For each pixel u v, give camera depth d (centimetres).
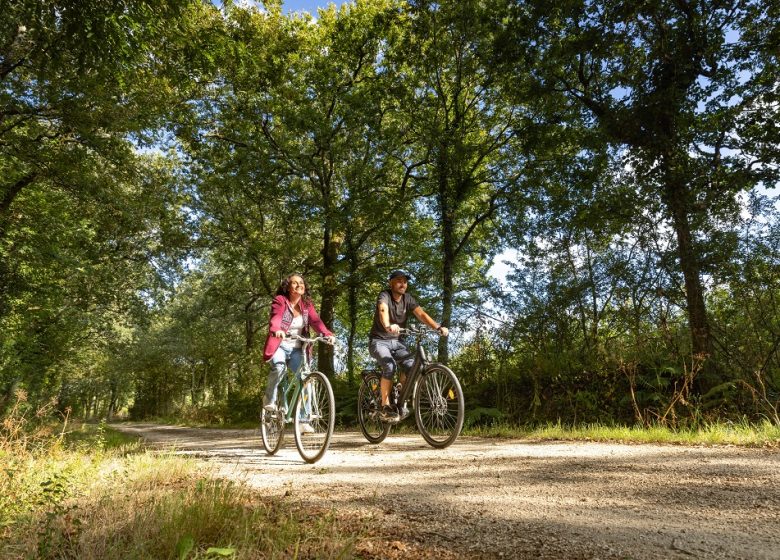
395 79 1888
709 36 1250
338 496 356
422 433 655
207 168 2125
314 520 283
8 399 858
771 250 967
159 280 2244
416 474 443
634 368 900
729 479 357
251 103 1986
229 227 2261
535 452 548
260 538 240
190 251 2303
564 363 1028
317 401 571
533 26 1431
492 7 1583
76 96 1440
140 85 1505
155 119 1683
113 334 2700
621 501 315
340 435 973
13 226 1487
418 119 1766
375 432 733
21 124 1510
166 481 403
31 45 1209
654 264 1088
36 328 1720
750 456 452
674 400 799
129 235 2041
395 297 678
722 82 1243
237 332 3206
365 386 745
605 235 1231
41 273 1588
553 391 1028
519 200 1692
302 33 2030
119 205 1698
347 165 1994
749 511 278
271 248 2103
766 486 330
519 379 1098
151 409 4772
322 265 2178
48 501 332
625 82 1373
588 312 1120
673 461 443
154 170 1952
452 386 612
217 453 695
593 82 1505
